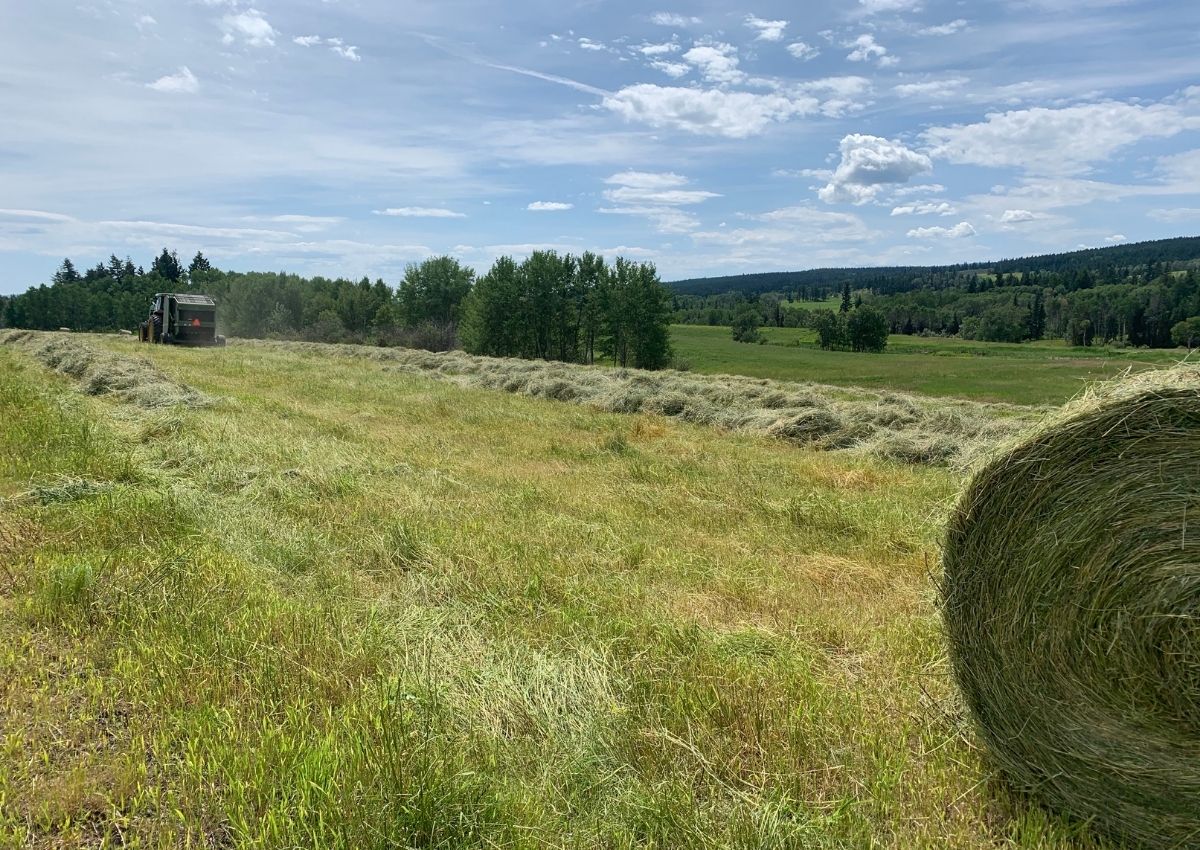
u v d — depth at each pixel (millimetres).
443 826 2572
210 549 5230
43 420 9398
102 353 18047
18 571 4746
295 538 5656
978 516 3305
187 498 6430
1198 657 2703
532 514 6633
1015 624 3164
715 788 2932
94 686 3430
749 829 2643
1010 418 12281
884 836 2734
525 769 3020
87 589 4414
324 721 3176
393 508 6574
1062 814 3037
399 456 8984
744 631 4262
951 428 11367
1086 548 2982
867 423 12031
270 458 8289
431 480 7699
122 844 2574
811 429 11766
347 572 5070
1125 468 2939
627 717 3357
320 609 4336
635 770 3047
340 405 13938
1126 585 2869
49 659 3760
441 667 3734
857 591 5160
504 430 11469
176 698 3381
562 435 11180
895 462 10219
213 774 2824
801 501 7133
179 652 3738
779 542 6215
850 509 6926
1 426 9039
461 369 23375
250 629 4008
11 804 2697
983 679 3287
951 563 3422
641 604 4648
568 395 16859
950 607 3424
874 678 3861
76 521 5637
